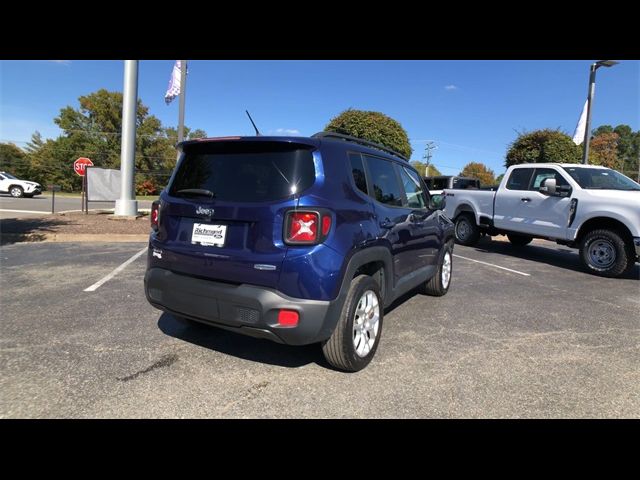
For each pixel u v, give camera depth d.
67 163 48.62
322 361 3.41
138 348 3.56
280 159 2.92
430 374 3.23
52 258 7.42
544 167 8.62
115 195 15.45
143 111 50.62
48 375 3.04
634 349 3.86
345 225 2.96
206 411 2.64
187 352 3.51
